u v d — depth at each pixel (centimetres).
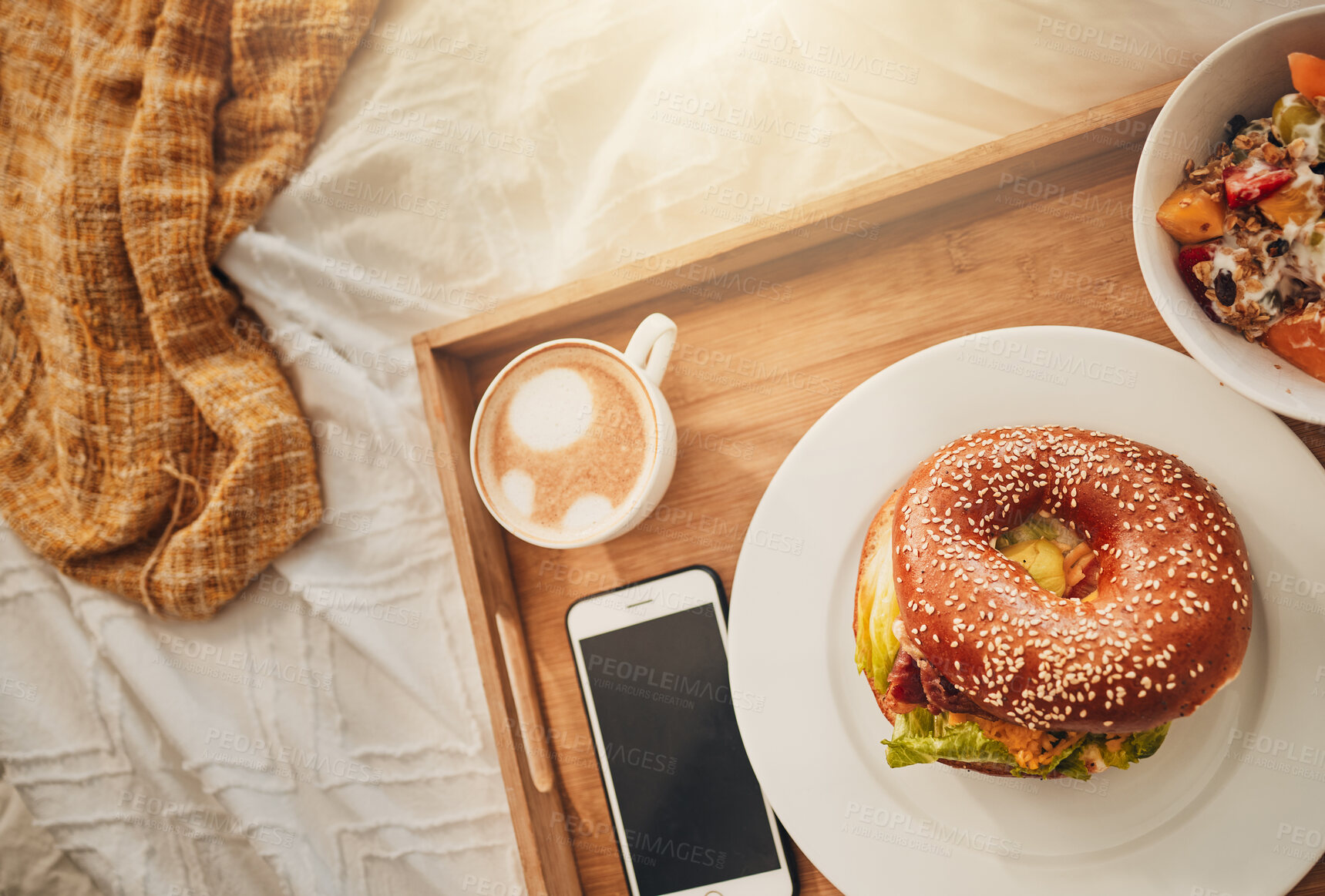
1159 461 48
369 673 63
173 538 62
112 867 65
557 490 53
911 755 49
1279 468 48
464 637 62
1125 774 50
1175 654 45
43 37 64
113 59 62
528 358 53
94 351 62
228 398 61
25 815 66
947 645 47
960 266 53
